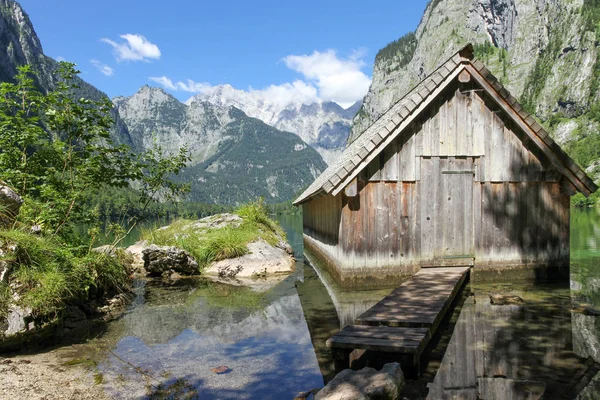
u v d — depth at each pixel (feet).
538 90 538.47
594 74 479.41
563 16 557.74
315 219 54.08
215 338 20.65
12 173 25.64
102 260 28.66
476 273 32.63
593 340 18.84
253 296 31.32
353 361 17.29
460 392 14.19
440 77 31.19
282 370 16.39
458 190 32.55
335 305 27.50
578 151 417.08
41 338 19.36
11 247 19.93
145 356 17.95
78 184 28.94
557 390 14.06
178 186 35.32
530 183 33.06
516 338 19.33
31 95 26.81
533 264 33.06
